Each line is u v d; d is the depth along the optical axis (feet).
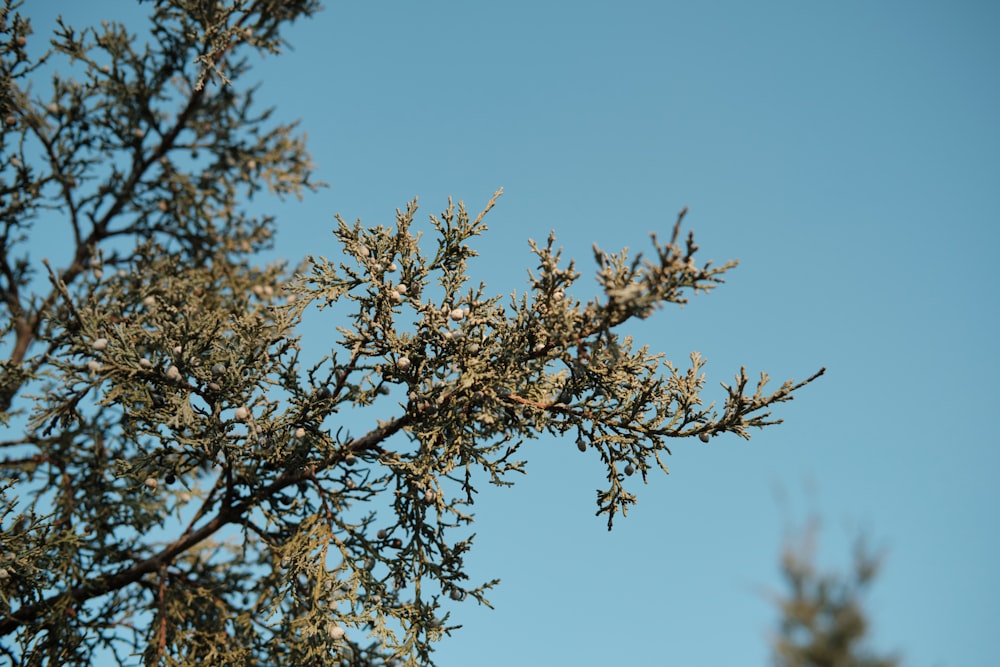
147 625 23.29
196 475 27.81
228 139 33.73
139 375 21.48
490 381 20.02
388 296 21.09
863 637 8.11
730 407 19.85
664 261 17.61
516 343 19.93
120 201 31.76
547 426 20.62
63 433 23.40
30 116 30.22
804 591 8.41
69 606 22.44
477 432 20.42
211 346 21.56
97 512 23.22
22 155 29.76
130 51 31.58
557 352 19.99
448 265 21.80
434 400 20.66
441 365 20.88
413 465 20.48
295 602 21.57
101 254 26.05
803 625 8.26
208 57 29.96
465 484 20.75
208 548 26.63
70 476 23.84
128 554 24.54
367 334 20.92
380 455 21.65
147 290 26.73
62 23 30.12
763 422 19.72
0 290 30.12
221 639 22.21
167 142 32.73
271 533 23.17
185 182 32.09
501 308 20.95
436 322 20.43
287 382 21.38
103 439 24.58
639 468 20.11
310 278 21.80
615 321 18.63
